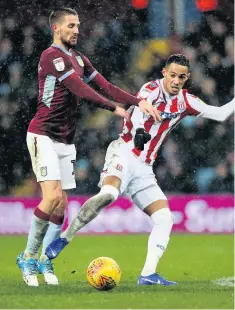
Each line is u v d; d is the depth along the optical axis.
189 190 47.00
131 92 48.00
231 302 18.12
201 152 46.97
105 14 48.00
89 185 46.19
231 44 48.44
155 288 20.84
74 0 47.75
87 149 46.44
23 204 42.88
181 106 22.34
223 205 43.78
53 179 21.09
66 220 42.16
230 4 48.44
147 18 48.22
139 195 22.47
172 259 31.69
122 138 22.61
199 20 48.53
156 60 48.22
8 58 46.94
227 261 30.95
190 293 19.72
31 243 21.44
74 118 21.98
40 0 47.09
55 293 19.62
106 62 48.03
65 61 20.92
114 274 19.98
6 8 46.97
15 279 24.12
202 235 42.16
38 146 21.30
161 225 22.16
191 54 48.44
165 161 46.91
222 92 48.44
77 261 30.84
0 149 46.16
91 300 18.30
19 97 46.69
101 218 43.44
